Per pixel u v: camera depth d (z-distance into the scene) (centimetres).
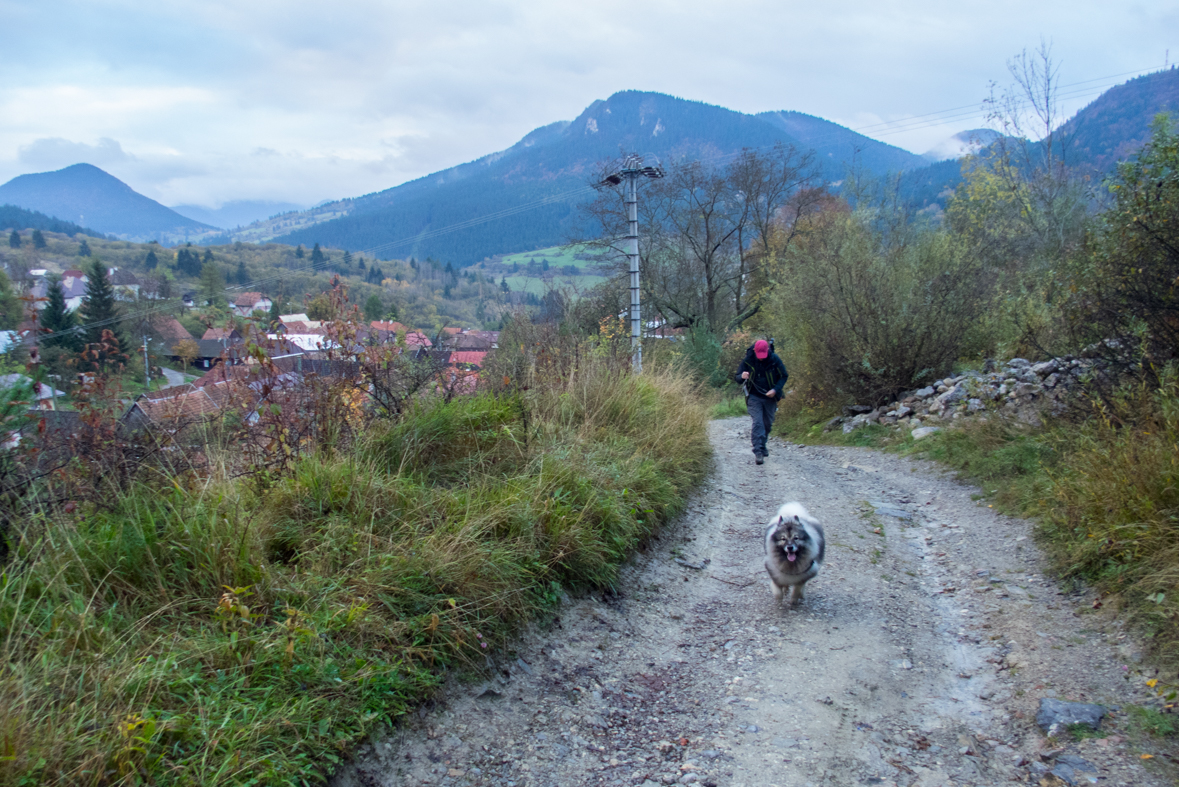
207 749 237
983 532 614
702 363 2027
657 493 636
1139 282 649
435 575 377
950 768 316
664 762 326
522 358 773
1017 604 466
